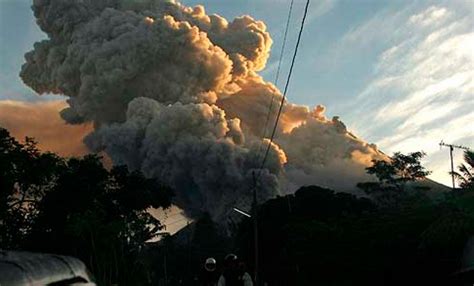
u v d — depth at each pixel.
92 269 54.09
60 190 55.25
